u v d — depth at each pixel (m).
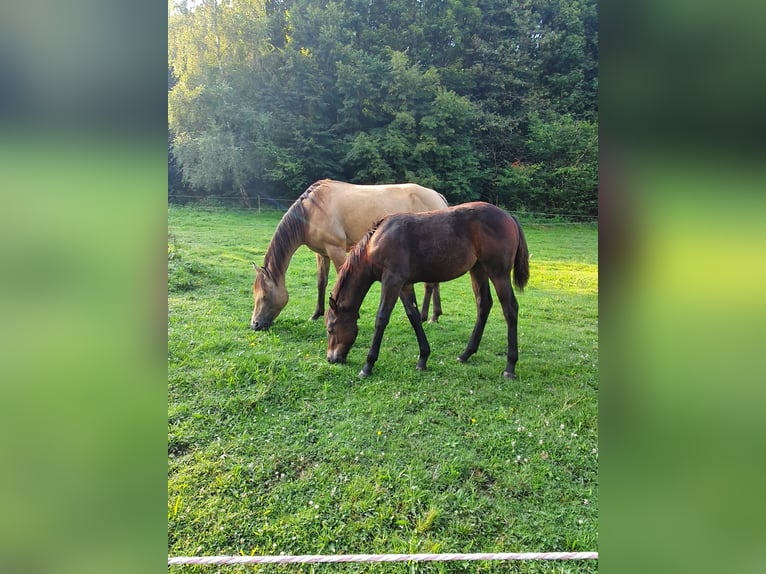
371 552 1.89
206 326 3.80
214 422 2.63
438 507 2.09
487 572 1.81
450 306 4.80
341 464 2.36
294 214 3.95
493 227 3.17
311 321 4.18
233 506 2.09
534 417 2.79
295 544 1.92
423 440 2.56
